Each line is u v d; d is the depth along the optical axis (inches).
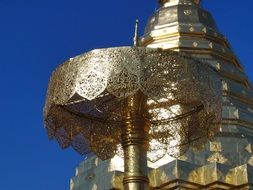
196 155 1390.3
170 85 663.1
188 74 658.8
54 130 748.6
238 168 1353.3
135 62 643.5
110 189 1334.9
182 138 759.1
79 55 664.4
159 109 730.8
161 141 759.1
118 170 1374.3
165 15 1780.3
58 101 671.1
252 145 1457.9
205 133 748.6
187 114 743.7
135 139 671.8
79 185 1464.1
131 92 642.2
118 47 651.5
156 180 1352.1
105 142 771.4
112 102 724.0
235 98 1614.2
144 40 1744.6
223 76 1649.9
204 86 668.7
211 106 682.2
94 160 1470.2
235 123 1513.3
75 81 657.0
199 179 1344.7
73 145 778.2
